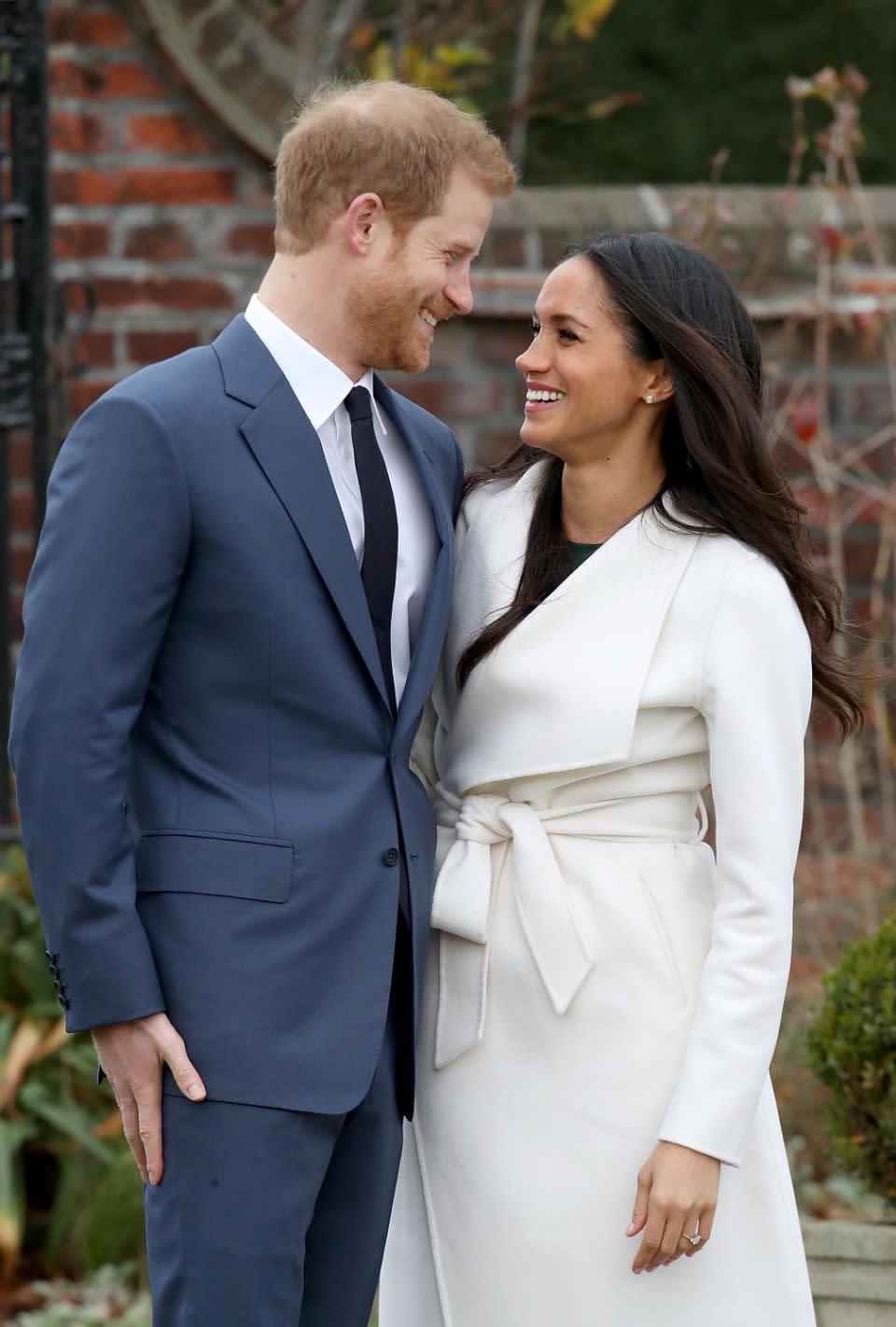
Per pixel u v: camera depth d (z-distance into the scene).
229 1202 5.51
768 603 5.86
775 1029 5.73
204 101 11.73
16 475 11.75
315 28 12.18
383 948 5.78
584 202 12.41
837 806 11.97
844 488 12.23
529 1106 5.96
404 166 5.82
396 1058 6.03
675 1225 5.62
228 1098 5.49
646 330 6.00
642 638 5.96
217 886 5.55
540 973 5.93
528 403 6.17
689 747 6.07
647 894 5.98
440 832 6.29
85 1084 10.11
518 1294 5.95
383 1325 6.57
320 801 5.71
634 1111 5.87
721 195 12.53
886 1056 7.83
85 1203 9.95
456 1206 6.07
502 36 14.91
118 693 5.43
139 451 5.52
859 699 6.42
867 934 10.77
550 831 6.08
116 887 5.44
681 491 6.14
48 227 10.08
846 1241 7.58
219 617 5.63
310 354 5.97
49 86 10.11
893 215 12.64
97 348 11.88
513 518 6.41
